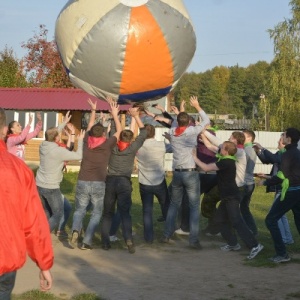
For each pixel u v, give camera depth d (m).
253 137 10.49
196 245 9.90
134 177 24.23
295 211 9.02
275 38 41.28
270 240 10.90
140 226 12.23
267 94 43.47
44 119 26.91
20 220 4.04
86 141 9.60
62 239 10.48
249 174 10.32
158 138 26.17
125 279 7.86
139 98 8.08
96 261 8.91
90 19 7.63
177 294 7.17
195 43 8.08
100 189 9.52
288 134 8.75
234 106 121.38
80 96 27.14
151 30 7.57
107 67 7.65
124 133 9.59
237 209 9.30
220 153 9.52
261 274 8.26
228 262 9.01
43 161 9.70
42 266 4.15
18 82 41.03
